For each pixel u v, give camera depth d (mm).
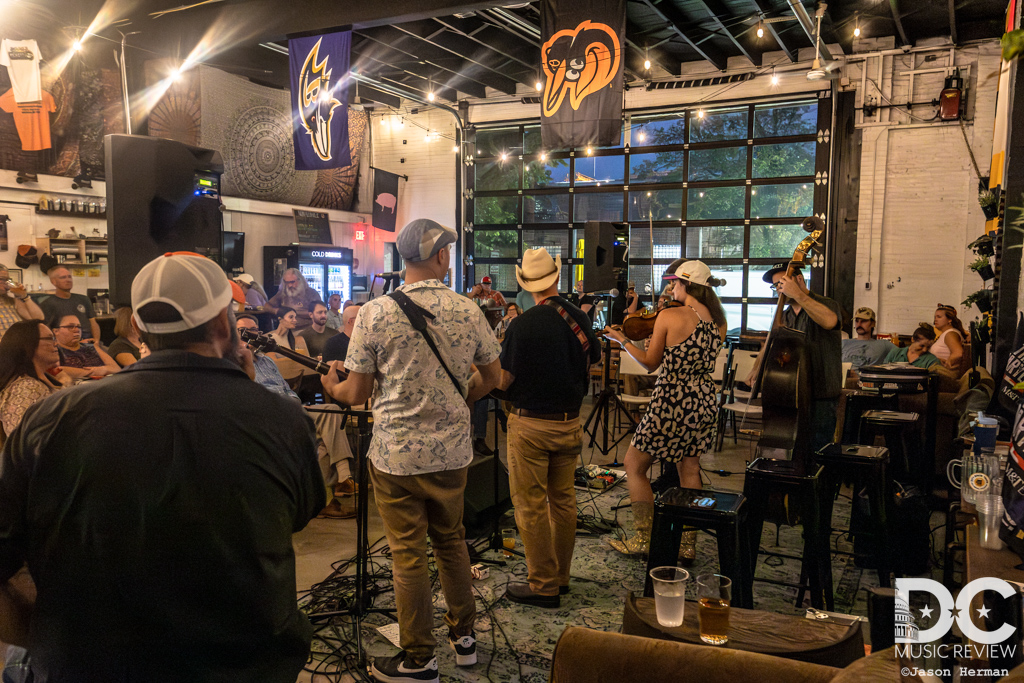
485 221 11125
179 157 3783
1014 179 3039
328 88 5883
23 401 3359
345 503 4395
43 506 1144
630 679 1531
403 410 2299
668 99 9719
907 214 8641
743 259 9562
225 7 5777
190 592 1148
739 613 1876
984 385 4027
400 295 2297
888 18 7781
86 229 7797
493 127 10922
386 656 2621
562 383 2918
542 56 5137
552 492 3123
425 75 9984
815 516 2664
